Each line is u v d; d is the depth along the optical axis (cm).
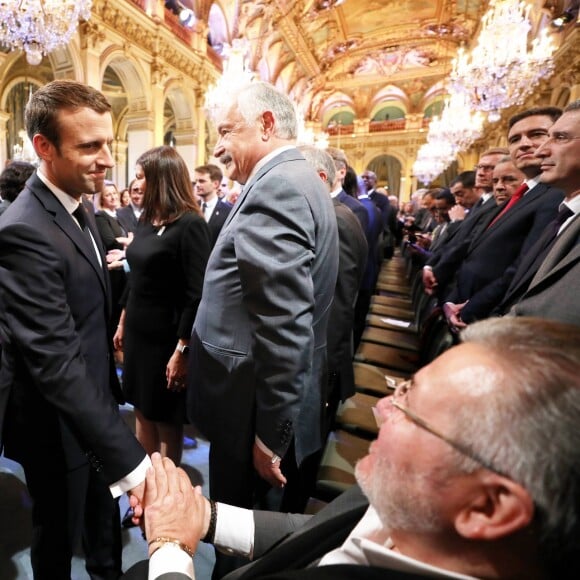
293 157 106
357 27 1733
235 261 106
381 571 43
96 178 98
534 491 35
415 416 44
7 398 99
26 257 88
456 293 223
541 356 39
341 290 161
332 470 143
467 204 363
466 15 1538
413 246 509
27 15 397
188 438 227
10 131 1122
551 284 108
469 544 42
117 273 271
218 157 117
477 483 39
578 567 37
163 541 68
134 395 164
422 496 43
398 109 2373
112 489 94
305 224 95
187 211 149
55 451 108
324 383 129
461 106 984
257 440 103
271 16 1303
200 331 117
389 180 2511
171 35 967
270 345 94
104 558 126
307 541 63
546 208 173
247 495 117
